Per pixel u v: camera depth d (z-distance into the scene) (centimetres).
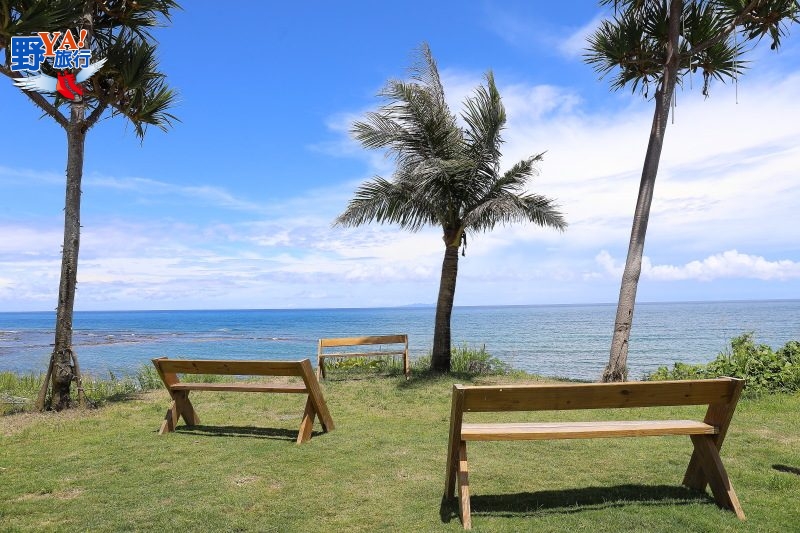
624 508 388
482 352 1459
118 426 710
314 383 623
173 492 435
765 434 624
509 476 474
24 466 516
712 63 1145
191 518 380
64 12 787
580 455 540
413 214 1284
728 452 545
